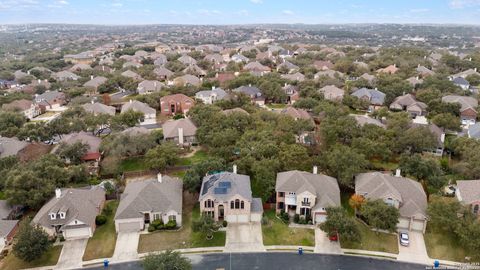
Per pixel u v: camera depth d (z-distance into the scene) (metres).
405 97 112.31
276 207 59.44
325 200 56.00
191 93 125.69
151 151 71.69
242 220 57.12
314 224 56.53
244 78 133.88
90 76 159.75
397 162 74.69
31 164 64.75
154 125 102.62
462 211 52.12
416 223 54.47
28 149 77.38
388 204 54.84
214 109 93.69
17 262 49.22
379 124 86.75
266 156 67.81
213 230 53.59
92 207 57.56
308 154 73.94
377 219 51.38
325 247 51.59
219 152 72.12
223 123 82.56
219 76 150.62
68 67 198.50
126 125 91.12
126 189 62.28
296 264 48.41
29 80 159.50
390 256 49.78
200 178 63.94
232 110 93.62
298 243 52.47
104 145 76.00
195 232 54.31
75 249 51.56
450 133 90.50
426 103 110.69
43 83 147.75
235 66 179.38
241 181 60.09
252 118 86.44
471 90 131.88
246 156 66.94
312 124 86.62
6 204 58.44
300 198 56.72
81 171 67.56
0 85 156.62
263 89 125.56
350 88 127.12
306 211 57.53
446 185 65.88
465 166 66.50
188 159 79.06
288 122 82.12
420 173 64.25
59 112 120.50
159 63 197.75
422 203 56.00
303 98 112.75
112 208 61.53
